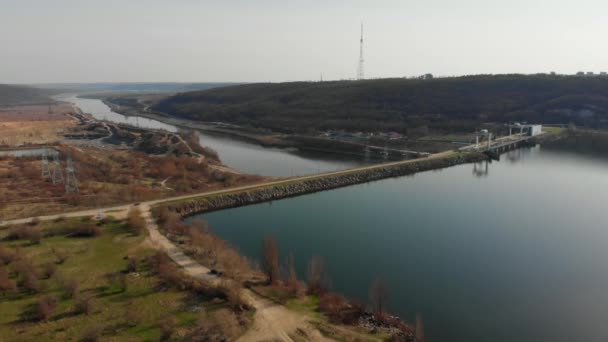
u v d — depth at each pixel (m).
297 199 112.44
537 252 75.19
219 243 70.12
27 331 43.22
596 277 65.25
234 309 48.41
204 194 103.31
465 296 58.59
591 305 57.03
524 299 58.31
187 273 57.16
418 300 57.09
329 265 67.75
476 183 131.12
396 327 48.81
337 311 50.44
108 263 60.44
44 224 75.81
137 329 44.12
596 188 123.56
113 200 94.25
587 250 76.06
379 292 53.62
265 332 44.44
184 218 92.62
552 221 92.75
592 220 93.56
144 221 79.06
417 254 73.38
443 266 68.50
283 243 77.75
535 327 51.47
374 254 72.94
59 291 51.88
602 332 50.72
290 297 52.59
